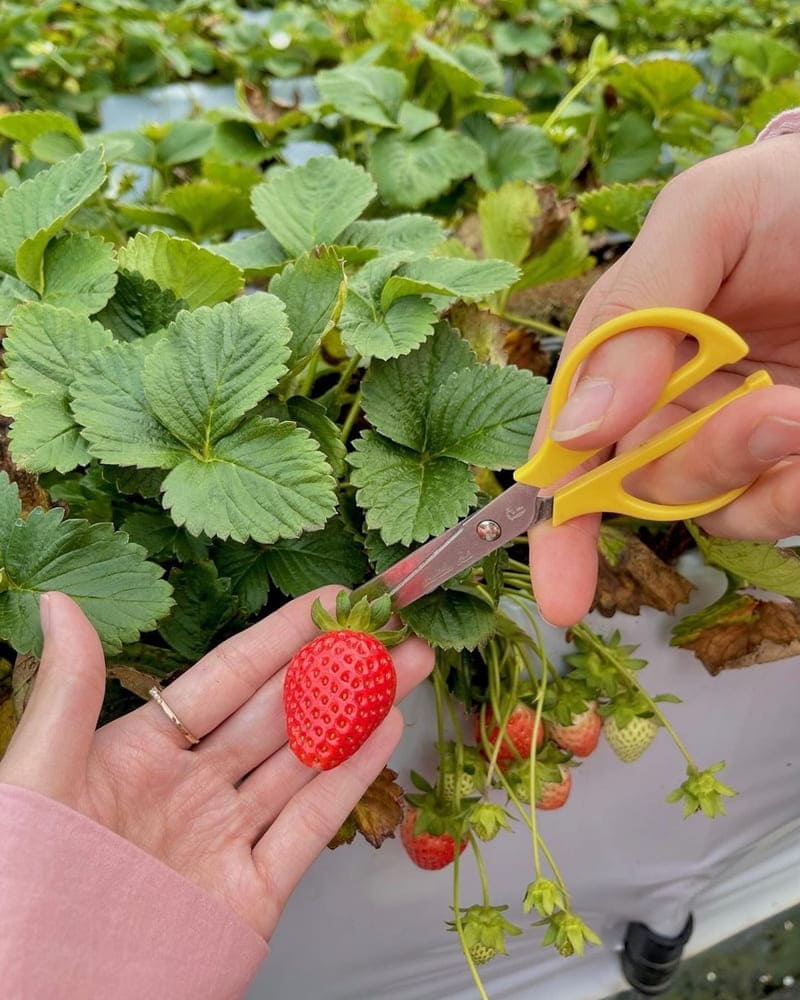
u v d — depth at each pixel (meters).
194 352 0.21
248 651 0.23
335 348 0.32
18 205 0.25
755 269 0.24
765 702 0.33
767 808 0.38
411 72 0.48
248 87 0.53
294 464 0.20
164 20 0.66
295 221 0.29
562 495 0.21
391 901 0.31
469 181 0.46
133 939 0.19
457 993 0.38
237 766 0.24
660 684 0.31
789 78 0.59
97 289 0.24
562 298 0.42
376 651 0.21
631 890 0.37
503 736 0.26
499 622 0.26
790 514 0.20
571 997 0.40
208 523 0.20
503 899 0.34
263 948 0.22
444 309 0.26
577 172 0.49
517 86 0.65
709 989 0.46
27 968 0.17
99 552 0.21
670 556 0.30
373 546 0.23
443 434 0.23
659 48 0.75
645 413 0.20
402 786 0.28
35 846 0.18
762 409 0.19
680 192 0.23
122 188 0.46
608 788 0.33
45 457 0.21
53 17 0.69
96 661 0.19
